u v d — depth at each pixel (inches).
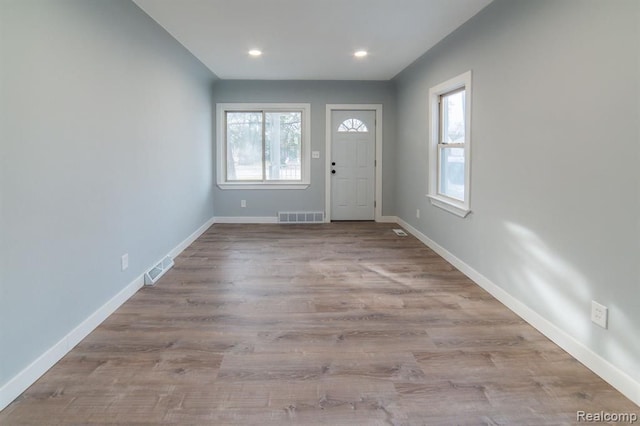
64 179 92.7
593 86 83.9
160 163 158.1
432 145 189.8
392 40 161.6
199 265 166.1
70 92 94.8
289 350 95.5
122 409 73.0
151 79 147.5
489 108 131.5
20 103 77.4
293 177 267.7
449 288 138.7
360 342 99.6
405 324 110.0
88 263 103.6
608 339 81.0
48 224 86.7
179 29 147.0
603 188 81.7
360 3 123.0
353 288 139.0
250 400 76.1
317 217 268.4
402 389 79.7
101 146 110.3
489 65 130.8
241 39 159.9
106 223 113.6
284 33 152.4
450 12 130.6
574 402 75.3
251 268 162.2
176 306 122.3
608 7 79.2
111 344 97.9
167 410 72.9
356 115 264.7
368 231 239.3
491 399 76.4
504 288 123.6
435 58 181.2
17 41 76.4
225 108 256.8
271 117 263.0
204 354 93.3
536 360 90.5
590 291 86.0
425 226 204.7
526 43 109.0
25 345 79.1
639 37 72.1
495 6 122.9
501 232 124.9
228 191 264.1
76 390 78.6
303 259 176.4
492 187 130.4
